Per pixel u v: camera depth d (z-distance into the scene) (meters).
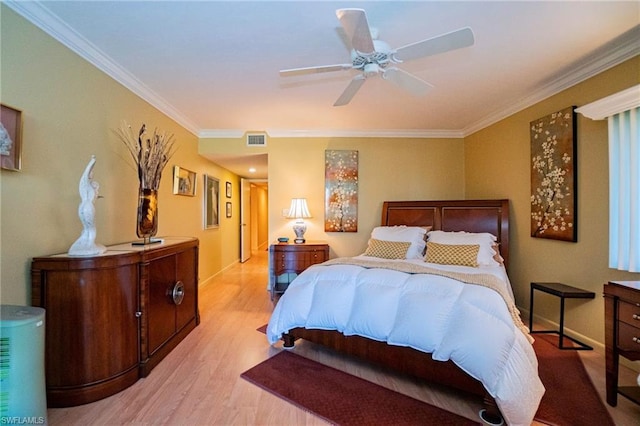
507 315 1.85
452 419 1.76
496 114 3.86
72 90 2.18
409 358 2.07
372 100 3.41
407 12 1.90
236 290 4.68
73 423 1.72
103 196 2.50
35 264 1.84
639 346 1.72
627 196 2.23
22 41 1.81
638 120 2.14
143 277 2.22
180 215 3.99
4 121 1.68
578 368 2.31
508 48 2.32
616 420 1.73
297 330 2.63
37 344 1.47
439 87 3.06
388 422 1.73
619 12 1.89
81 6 1.82
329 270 2.62
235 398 1.95
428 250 3.41
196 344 2.76
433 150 4.74
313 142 4.70
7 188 1.73
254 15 1.92
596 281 2.57
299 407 1.86
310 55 2.42
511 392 1.60
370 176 4.72
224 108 3.65
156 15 1.91
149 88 3.04
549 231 3.05
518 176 3.56
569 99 2.86
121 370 2.04
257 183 8.51
